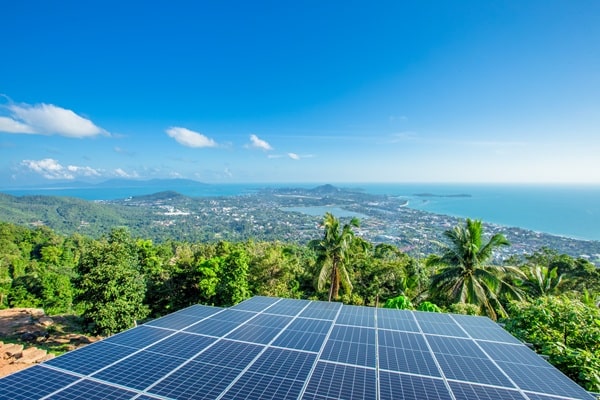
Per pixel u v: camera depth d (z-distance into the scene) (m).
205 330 8.87
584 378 7.74
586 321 9.48
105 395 5.40
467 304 18.95
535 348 9.94
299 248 68.38
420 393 5.73
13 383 5.72
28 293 35.12
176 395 5.43
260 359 6.98
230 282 26.86
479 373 6.59
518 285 23.64
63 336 21.72
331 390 5.74
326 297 33.16
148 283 28.14
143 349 7.41
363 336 8.66
